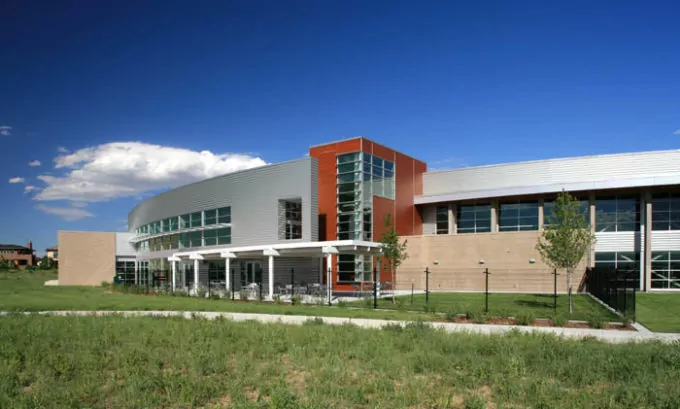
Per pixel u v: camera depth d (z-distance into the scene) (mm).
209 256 39750
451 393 8898
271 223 41594
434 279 40312
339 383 9570
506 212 44312
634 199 39812
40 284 63375
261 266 42000
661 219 39125
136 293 41812
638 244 39281
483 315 19922
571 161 42938
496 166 45844
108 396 8984
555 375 10133
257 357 12156
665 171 39906
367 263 38750
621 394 8625
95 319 19609
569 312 21969
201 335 14797
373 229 40281
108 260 67625
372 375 10281
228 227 46094
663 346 12461
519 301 28453
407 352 12445
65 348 13242
